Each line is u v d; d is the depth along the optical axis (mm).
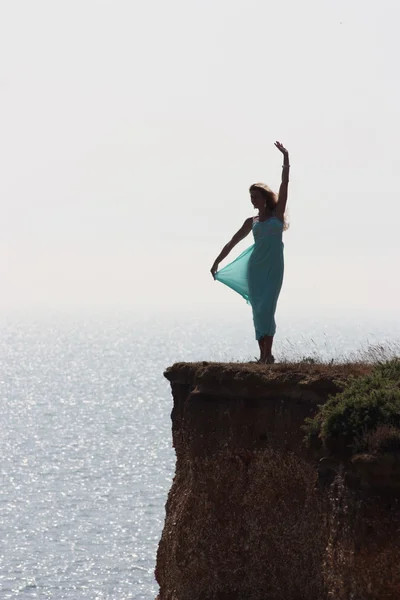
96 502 105438
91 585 72750
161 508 102000
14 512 100188
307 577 24703
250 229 27797
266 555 25500
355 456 19969
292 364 25891
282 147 27375
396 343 27625
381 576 19734
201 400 26984
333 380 24031
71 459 136125
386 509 19766
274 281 27328
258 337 27609
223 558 26250
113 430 167500
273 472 25453
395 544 19656
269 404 25734
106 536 89000
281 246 27391
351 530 20188
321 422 21797
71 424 176750
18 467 129125
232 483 26344
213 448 26688
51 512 100250
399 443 19766
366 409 20562
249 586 25734
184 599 26844
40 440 155875
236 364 27062
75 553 82562
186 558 26891
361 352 28578
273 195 27594
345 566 20281
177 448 28906
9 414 193875
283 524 25219
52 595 70125
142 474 123375
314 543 24484
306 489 24844
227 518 26281
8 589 71500
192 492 27031
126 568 77625
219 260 28047
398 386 21406
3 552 82625
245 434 26094
